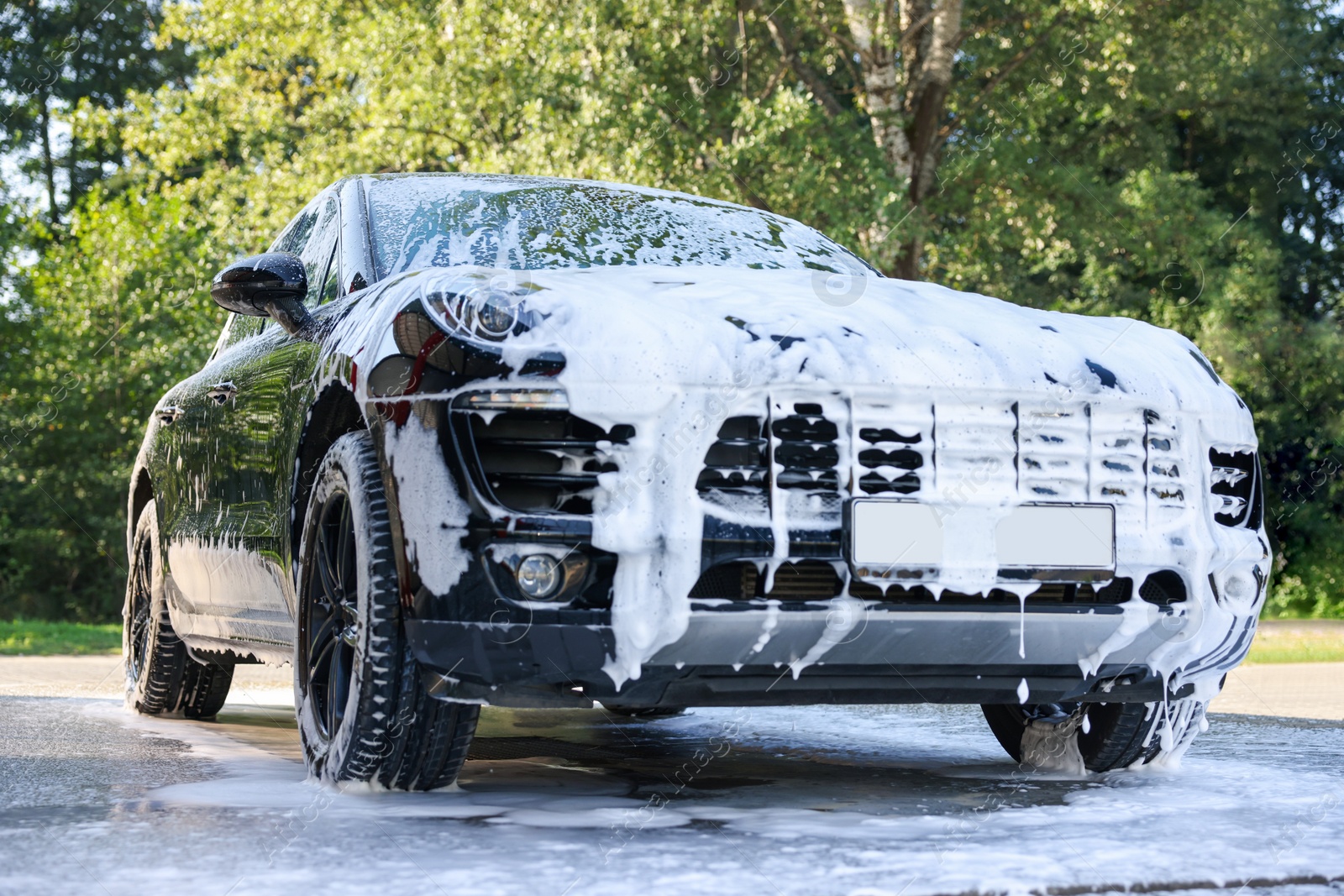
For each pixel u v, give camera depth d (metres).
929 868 2.06
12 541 19.84
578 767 3.38
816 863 2.09
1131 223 18.75
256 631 3.54
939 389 2.53
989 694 2.74
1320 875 2.08
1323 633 14.44
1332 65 22.84
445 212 3.58
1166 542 2.70
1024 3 17.17
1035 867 2.08
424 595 2.46
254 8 19.66
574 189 3.89
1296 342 20.19
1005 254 21.62
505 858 2.10
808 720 4.82
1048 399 2.61
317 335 3.11
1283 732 4.34
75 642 11.95
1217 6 18.67
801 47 18.31
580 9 15.21
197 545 3.90
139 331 19.73
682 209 3.89
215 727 4.19
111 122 21.55
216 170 20.38
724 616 2.40
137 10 27.02
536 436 2.43
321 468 2.89
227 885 1.90
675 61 15.66
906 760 3.62
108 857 2.08
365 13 19.42
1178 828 2.45
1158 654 2.74
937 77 16.81
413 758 2.66
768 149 14.56
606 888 1.91
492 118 17.48
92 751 3.43
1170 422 2.73
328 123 19.34
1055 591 2.62
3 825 2.32
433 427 2.48
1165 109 21.05
